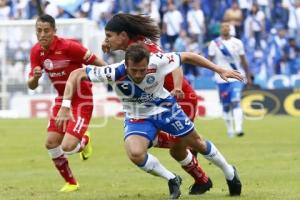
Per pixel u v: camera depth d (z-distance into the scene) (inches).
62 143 896.9
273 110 2231.8
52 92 2208.4
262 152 1337.4
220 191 879.1
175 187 797.9
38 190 920.9
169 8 2539.4
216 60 1636.3
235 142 1524.4
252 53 2541.8
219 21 2623.0
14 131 1791.3
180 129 786.2
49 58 927.0
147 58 735.7
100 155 1327.5
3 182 1003.9
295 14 2642.7
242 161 1204.5
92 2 2667.3
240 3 2618.1
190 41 2529.5
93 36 2146.9
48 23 915.4
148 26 803.4
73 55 925.8
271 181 969.5
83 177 1044.5
